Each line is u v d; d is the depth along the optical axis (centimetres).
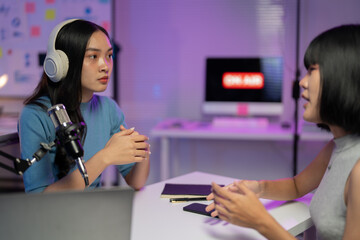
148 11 347
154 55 351
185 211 115
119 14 349
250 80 309
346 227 87
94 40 125
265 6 335
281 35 335
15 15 334
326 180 101
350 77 85
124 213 62
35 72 337
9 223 58
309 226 111
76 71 125
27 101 133
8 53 337
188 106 353
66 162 132
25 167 92
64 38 123
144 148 121
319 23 330
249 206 87
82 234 61
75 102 130
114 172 336
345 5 326
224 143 353
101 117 150
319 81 90
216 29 342
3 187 128
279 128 305
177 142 355
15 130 143
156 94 355
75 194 59
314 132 280
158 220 108
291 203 124
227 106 314
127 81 356
